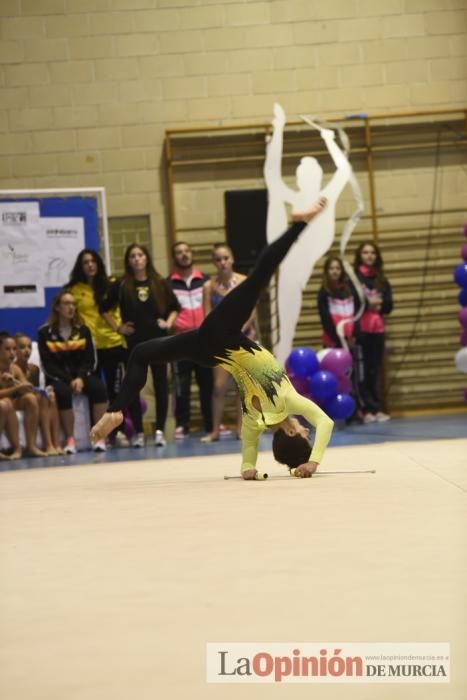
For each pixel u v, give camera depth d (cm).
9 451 1293
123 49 1723
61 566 443
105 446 1333
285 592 364
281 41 1742
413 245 1759
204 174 1734
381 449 1016
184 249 1485
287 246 780
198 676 274
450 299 1761
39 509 661
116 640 312
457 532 477
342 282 1577
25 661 296
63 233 1506
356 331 1599
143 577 406
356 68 1752
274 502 625
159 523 560
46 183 1717
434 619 316
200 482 791
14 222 1493
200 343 792
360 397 1611
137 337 1343
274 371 798
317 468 840
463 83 1759
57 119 1717
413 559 414
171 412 1440
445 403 1761
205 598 362
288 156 1755
